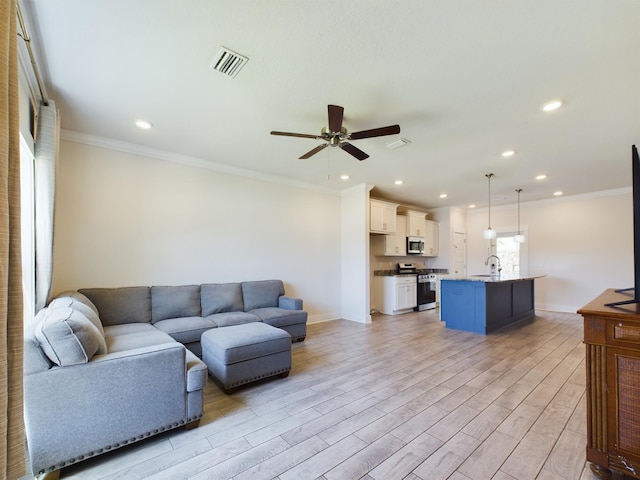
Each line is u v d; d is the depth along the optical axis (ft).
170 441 6.39
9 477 3.20
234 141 11.66
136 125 10.32
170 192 13.03
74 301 7.98
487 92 8.05
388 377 9.78
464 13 5.49
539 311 21.91
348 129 10.23
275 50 6.54
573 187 18.78
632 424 5.06
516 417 7.39
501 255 24.99
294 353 12.23
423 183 17.98
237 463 5.71
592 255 20.29
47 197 7.97
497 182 17.61
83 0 5.26
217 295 13.30
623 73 7.17
